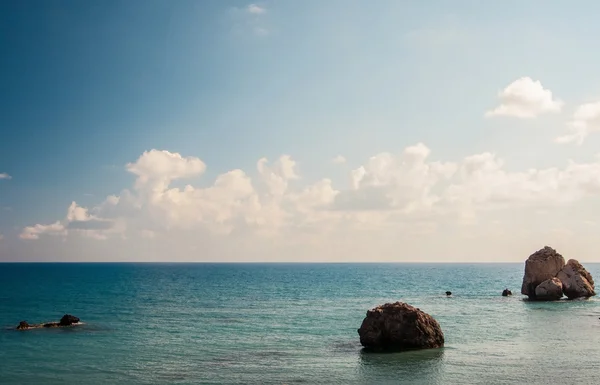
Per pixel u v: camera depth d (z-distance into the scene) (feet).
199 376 123.75
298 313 256.32
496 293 398.21
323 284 552.00
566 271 328.90
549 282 317.83
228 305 301.84
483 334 181.47
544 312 252.42
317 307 288.51
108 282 599.57
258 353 150.51
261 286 512.22
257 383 116.88
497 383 115.75
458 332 186.39
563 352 148.56
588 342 165.07
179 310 272.72
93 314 254.06
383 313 155.74
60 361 140.67
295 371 127.95
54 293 408.67
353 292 417.69
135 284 554.05
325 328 201.46
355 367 131.44
